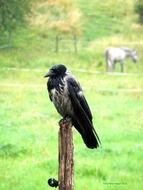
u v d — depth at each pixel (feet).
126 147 79.51
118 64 188.65
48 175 64.90
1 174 64.44
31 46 172.24
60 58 176.45
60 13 204.13
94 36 200.64
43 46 179.73
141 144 81.92
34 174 64.90
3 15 111.55
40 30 186.70
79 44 193.16
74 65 174.09
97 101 124.77
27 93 131.03
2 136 84.17
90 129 39.34
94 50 188.85
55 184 37.91
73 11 208.33
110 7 216.54
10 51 163.84
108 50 174.19
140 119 103.96
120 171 67.46
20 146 77.51
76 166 67.87
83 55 183.11
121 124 98.27
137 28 208.95
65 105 40.57
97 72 168.96
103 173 65.87
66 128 36.35
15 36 164.45
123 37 202.08
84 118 40.09
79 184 61.31
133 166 69.26
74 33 198.49
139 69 181.78
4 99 121.19
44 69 163.02
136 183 62.44
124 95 135.33
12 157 72.95
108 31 205.57
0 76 151.94
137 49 196.13
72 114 40.75
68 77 40.50
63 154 36.40
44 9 201.57
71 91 40.24
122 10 215.92
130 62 187.21
